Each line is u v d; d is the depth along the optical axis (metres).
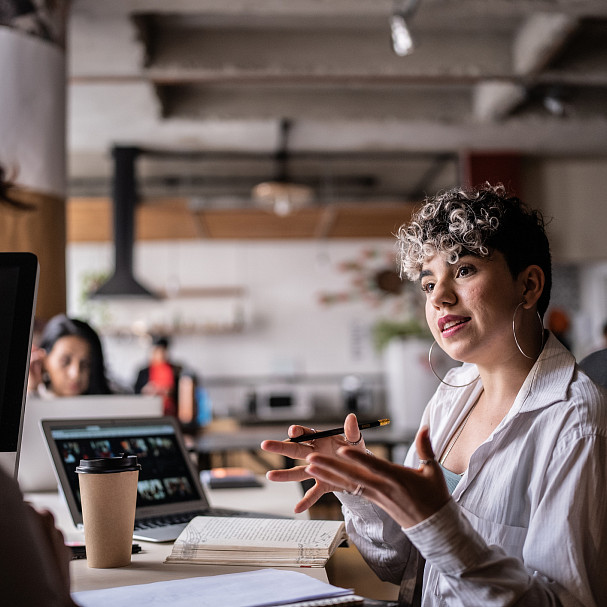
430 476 1.00
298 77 5.52
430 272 1.35
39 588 0.79
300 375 10.78
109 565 1.27
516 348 1.33
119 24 4.68
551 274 1.39
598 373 1.60
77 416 2.17
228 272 10.84
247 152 7.55
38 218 3.40
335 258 10.95
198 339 10.72
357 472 0.98
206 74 5.44
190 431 5.68
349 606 1.02
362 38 5.54
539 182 7.85
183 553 1.32
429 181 9.18
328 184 9.43
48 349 2.69
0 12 3.37
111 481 1.27
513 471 1.26
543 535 1.13
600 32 5.55
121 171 7.13
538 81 5.73
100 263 10.60
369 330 10.87
